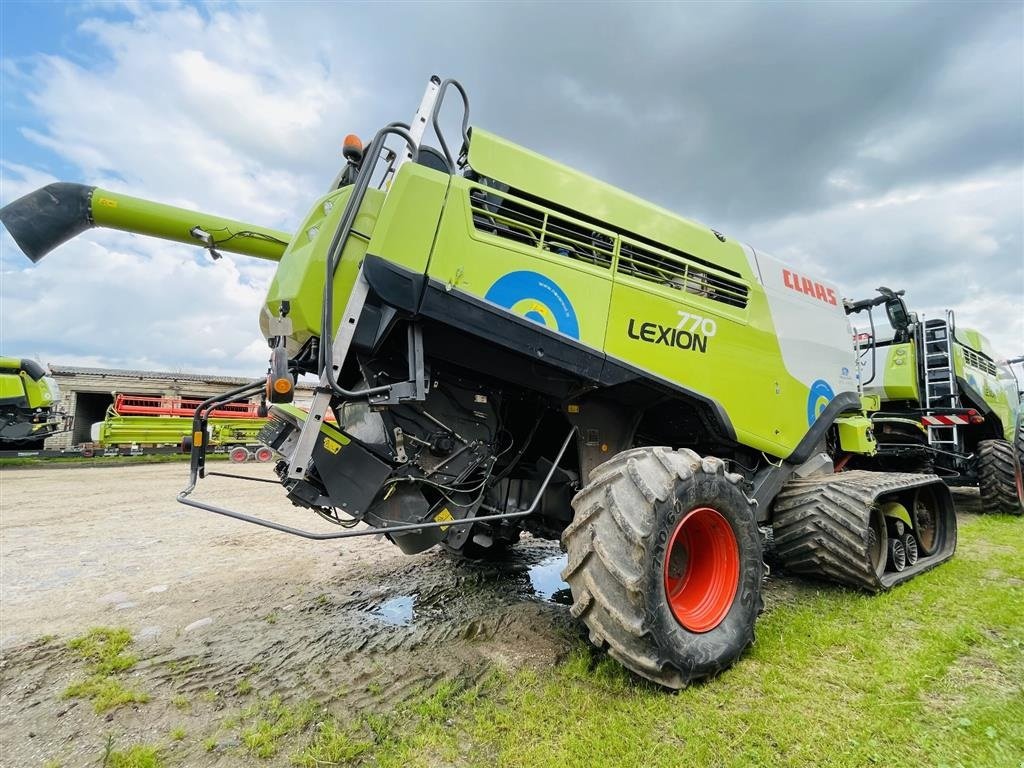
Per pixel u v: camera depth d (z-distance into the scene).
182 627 3.10
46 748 1.97
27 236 2.88
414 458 2.72
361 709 2.22
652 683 2.35
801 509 3.58
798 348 3.83
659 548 2.28
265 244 3.32
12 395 15.14
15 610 3.36
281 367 2.36
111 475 12.00
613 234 2.98
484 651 2.77
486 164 2.77
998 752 1.85
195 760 1.90
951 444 6.97
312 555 4.77
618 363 2.82
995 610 3.10
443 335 2.66
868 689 2.29
